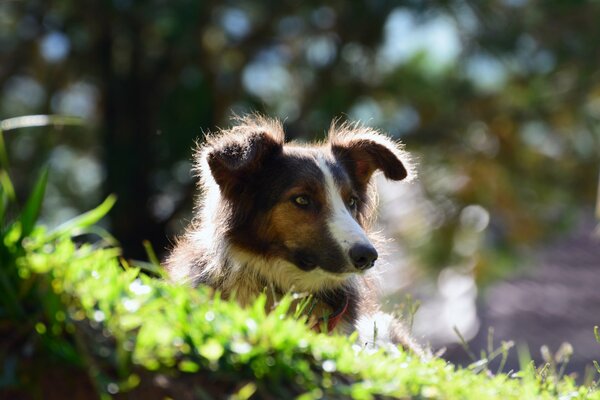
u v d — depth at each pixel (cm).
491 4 1596
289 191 602
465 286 2083
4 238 349
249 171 612
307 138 1589
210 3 1555
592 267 2122
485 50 1594
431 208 1766
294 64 1717
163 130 1590
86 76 1775
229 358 340
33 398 334
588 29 1673
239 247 611
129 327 342
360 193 657
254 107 1596
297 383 344
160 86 1686
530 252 1919
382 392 356
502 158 1739
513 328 1967
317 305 612
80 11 1652
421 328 1897
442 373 398
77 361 332
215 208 619
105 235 399
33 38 1762
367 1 1538
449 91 1694
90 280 356
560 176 1766
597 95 1711
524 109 1730
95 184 1914
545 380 467
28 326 340
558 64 1669
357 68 1659
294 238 602
